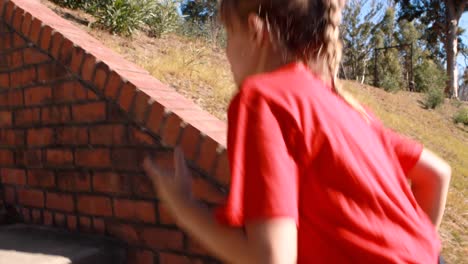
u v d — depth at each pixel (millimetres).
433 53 39562
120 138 2615
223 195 2182
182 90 5266
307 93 1027
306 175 975
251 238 886
